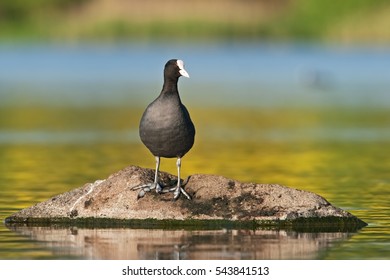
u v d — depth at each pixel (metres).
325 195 18.11
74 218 14.73
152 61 74.19
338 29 83.00
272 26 84.31
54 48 86.12
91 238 13.81
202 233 14.10
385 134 30.30
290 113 37.88
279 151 25.86
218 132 30.92
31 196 17.88
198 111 38.66
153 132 14.18
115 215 14.59
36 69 68.00
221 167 22.50
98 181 15.16
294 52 80.62
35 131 30.86
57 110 38.59
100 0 87.19
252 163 23.33
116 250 13.10
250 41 84.00
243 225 14.41
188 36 83.25
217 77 61.19
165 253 12.95
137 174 14.95
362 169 22.30
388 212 16.06
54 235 14.02
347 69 65.94
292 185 19.55
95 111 38.25
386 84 54.41
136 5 85.38
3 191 18.53
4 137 29.22
